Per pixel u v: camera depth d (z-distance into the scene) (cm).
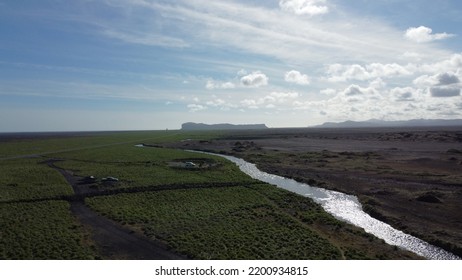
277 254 3144
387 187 6162
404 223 4162
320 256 3116
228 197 5378
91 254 3144
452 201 5100
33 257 3053
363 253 3219
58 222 4075
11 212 4472
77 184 6375
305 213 4559
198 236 3597
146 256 3138
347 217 4606
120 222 4122
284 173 7881
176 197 5369
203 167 8419
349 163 9138
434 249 3456
